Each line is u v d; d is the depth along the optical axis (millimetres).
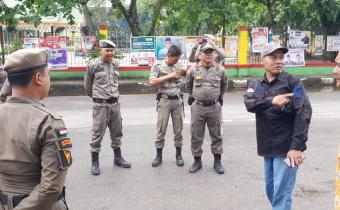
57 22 19312
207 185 5250
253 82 3850
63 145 2148
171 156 6527
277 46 3643
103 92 5660
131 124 8773
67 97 12641
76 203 4711
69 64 14336
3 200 2180
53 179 2105
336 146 6988
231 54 15086
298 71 15539
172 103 5938
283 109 3572
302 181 5344
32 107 2178
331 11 15445
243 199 4801
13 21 13773
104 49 5605
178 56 5871
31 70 2188
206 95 5520
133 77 14672
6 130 2158
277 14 17375
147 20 20797
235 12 15484
